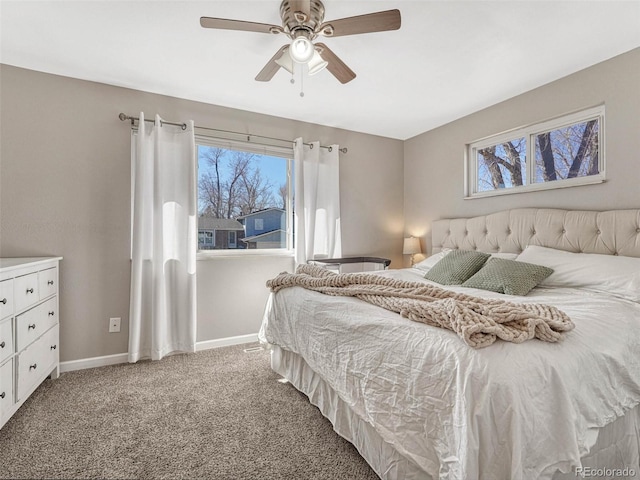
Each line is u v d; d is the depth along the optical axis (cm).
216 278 299
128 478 138
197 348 290
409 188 394
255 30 161
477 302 135
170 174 275
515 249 262
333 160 346
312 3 157
